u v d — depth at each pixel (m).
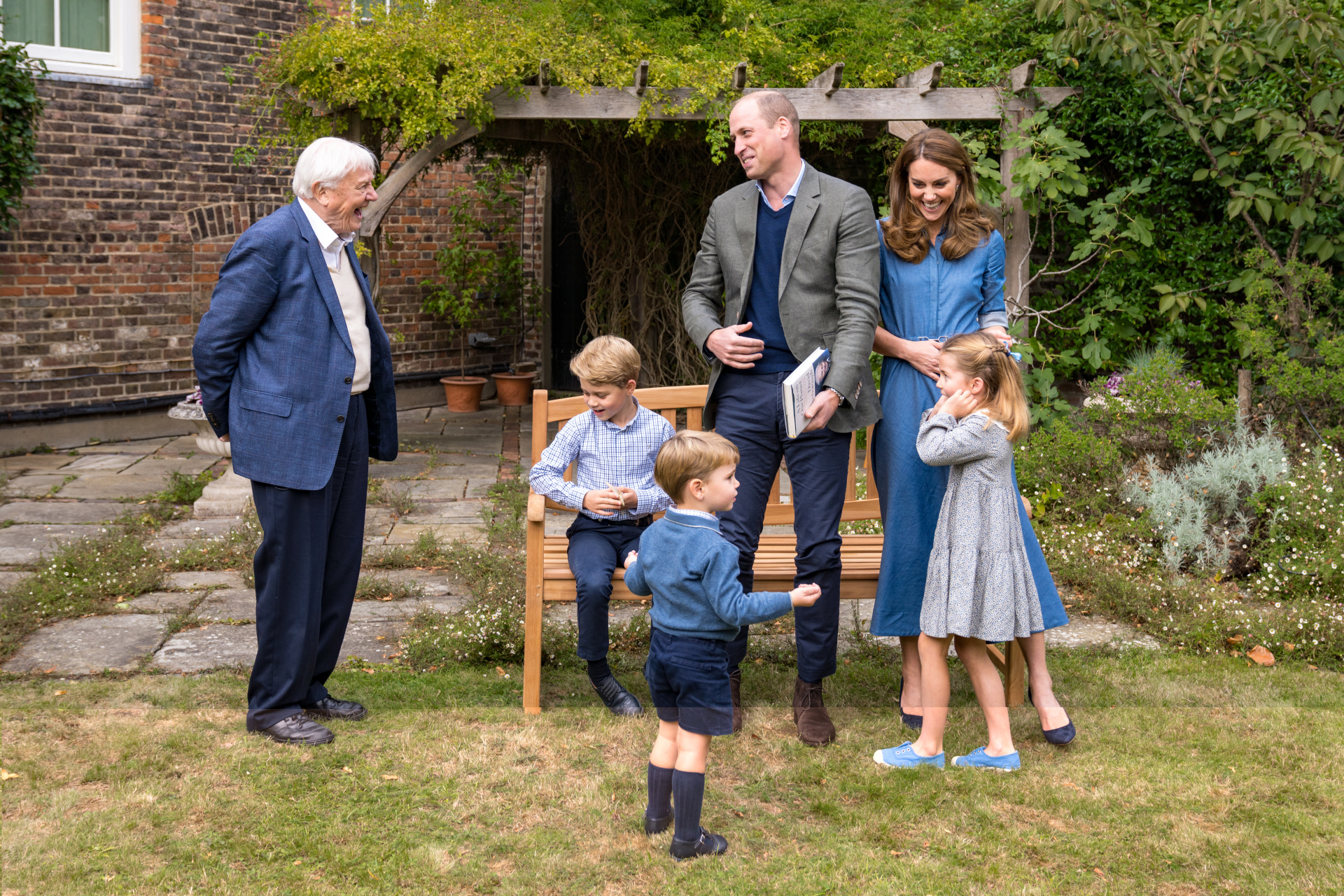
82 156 7.76
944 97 6.32
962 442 2.77
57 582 4.34
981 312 3.22
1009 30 6.96
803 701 3.10
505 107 6.59
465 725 3.08
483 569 4.65
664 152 9.28
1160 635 3.95
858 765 2.85
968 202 3.10
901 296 3.16
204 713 3.13
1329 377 5.31
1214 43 5.88
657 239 9.64
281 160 8.71
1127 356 6.77
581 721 3.11
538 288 10.65
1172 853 2.39
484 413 9.64
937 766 2.84
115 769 2.72
